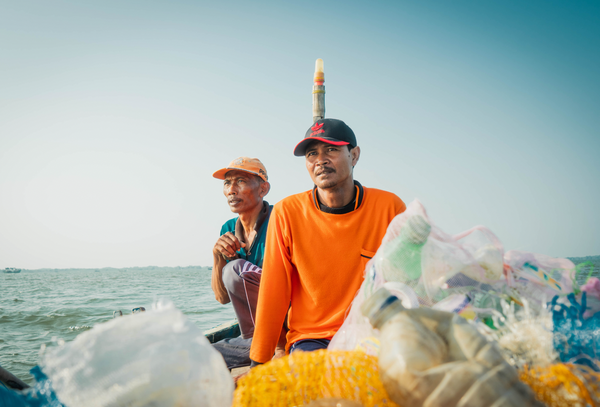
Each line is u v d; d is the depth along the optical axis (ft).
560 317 3.90
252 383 3.59
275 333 7.50
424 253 4.28
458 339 3.08
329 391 3.40
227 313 52.42
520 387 2.80
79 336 3.11
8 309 58.13
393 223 4.69
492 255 4.33
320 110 14.52
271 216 8.06
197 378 2.99
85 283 176.24
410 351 2.94
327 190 7.38
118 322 3.19
